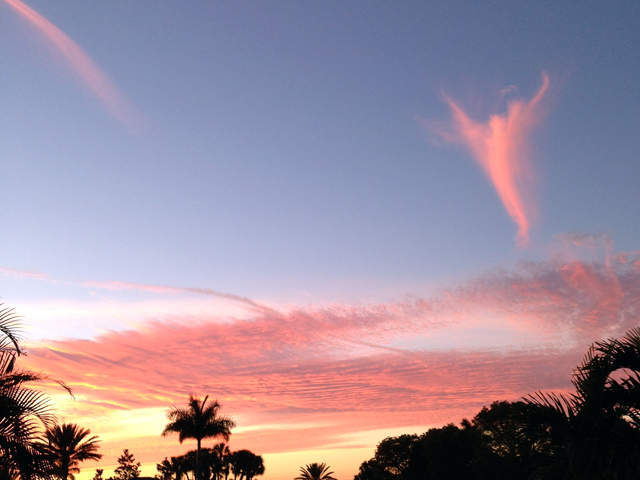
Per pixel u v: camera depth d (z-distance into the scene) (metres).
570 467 9.16
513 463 51.88
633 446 8.73
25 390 11.09
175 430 57.69
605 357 9.49
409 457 81.31
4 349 10.93
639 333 9.49
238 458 97.88
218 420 57.72
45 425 11.16
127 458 92.69
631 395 9.10
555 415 9.58
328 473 97.19
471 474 67.06
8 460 10.65
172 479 95.62
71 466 43.84
